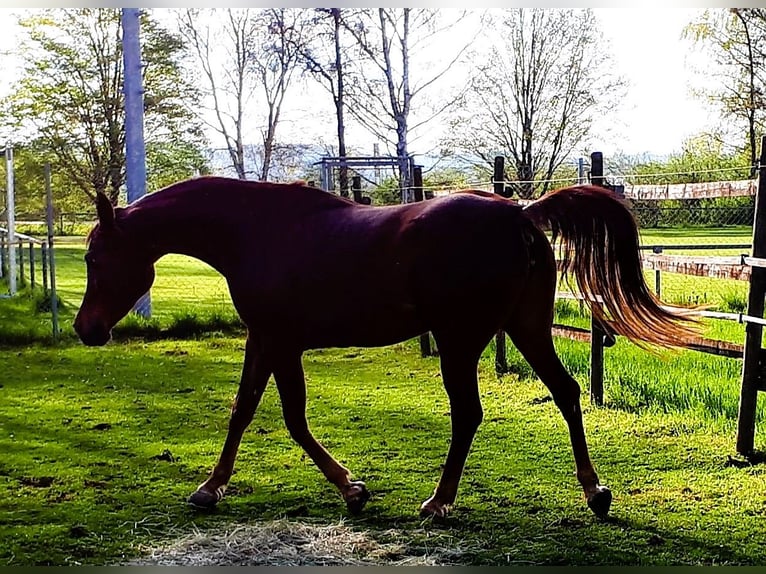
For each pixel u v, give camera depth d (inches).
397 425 221.9
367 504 157.9
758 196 182.2
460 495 161.9
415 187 321.7
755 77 820.6
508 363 298.7
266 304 150.3
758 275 180.5
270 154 1087.0
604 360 293.7
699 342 203.2
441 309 140.0
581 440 150.7
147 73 1031.0
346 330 147.9
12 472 183.3
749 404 182.5
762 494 159.2
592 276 146.9
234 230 154.9
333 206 153.8
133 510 157.5
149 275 164.7
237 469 183.5
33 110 1040.8
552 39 914.7
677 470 175.8
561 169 948.0
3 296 477.1
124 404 254.4
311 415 234.7
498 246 139.5
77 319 161.5
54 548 138.7
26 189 940.0
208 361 336.2
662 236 574.2
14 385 285.4
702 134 857.5
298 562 131.0
